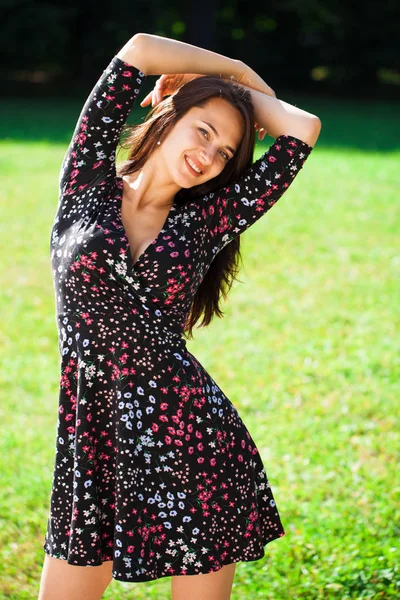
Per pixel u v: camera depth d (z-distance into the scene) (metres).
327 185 15.10
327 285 9.72
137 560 2.80
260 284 9.75
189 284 2.90
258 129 3.23
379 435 6.04
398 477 5.34
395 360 7.45
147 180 2.94
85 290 2.83
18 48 30.22
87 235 2.82
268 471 5.43
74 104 27.56
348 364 7.37
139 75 2.93
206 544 2.87
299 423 6.23
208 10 30.70
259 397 6.68
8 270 10.23
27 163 16.56
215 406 2.93
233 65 3.10
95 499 2.85
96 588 2.99
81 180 2.96
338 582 4.12
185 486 2.86
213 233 3.03
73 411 2.88
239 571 4.27
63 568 2.94
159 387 2.83
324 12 32.62
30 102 27.69
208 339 8.01
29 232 11.83
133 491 2.80
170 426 2.84
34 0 30.34
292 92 33.56
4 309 8.86
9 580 4.23
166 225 2.90
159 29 33.22
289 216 12.79
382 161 17.80
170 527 2.85
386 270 10.30
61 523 2.92
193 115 2.90
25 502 4.98
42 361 7.57
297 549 4.41
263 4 33.03
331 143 20.47
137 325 2.83
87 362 2.83
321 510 4.89
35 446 5.80
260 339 8.04
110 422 2.86
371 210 13.30
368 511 4.85
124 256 2.80
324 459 5.60
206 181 3.01
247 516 2.96
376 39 33.19
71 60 32.12
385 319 8.59
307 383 7.00
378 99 32.53
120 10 30.83
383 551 4.33
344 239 11.64
